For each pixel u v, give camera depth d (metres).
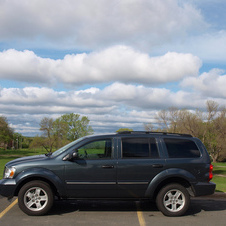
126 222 6.05
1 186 6.43
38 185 6.42
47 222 5.96
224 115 54.16
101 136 6.91
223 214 6.84
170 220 6.27
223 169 49.22
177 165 6.73
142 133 7.05
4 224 5.79
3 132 74.31
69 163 6.57
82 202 7.92
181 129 55.16
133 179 6.60
